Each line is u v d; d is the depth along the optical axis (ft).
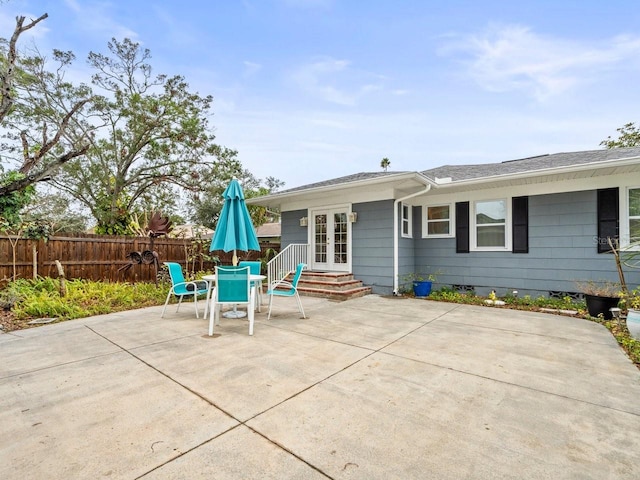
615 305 18.16
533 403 8.43
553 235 23.85
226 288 15.19
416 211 30.48
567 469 5.92
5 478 5.58
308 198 32.68
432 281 28.94
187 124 43.75
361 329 15.98
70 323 17.20
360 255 29.43
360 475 5.72
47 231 23.85
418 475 5.73
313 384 9.49
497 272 26.13
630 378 10.03
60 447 6.47
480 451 6.42
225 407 8.11
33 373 10.27
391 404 8.31
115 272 28.60
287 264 30.60
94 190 45.96
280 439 6.77
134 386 9.32
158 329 15.88
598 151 28.60
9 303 19.19
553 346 13.29
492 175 23.63
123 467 5.90
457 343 13.66
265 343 13.56
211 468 5.88
